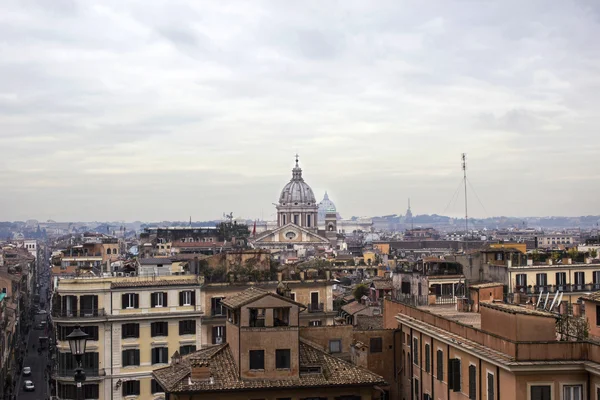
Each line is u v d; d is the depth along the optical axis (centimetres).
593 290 12169
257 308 6731
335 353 7644
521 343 5619
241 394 6481
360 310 12069
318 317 12012
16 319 18588
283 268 12862
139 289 11081
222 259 12531
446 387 6838
